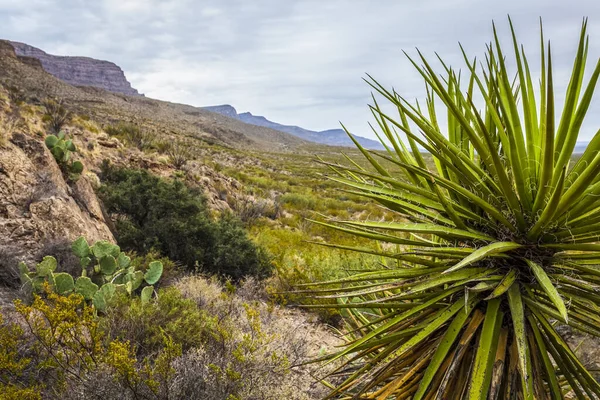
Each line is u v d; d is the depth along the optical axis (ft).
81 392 9.32
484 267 6.37
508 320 6.27
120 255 17.35
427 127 6.07
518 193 5.82
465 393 6.08
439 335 6.79
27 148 22.16
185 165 53.42
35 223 18.20
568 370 6.39
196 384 10.41
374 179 7.30
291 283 21.79
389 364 6.46
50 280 14.32
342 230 6.87
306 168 177.17
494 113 6.22
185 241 24.23
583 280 6.04
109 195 27.32
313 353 15.72
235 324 15.80
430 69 5.72
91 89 453.58
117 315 13.82
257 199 57.52
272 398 11.18
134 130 63.10
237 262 24.21
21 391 8.54
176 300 15.28
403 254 6.55
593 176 4.62
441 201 6.16
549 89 4.66
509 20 5.83
